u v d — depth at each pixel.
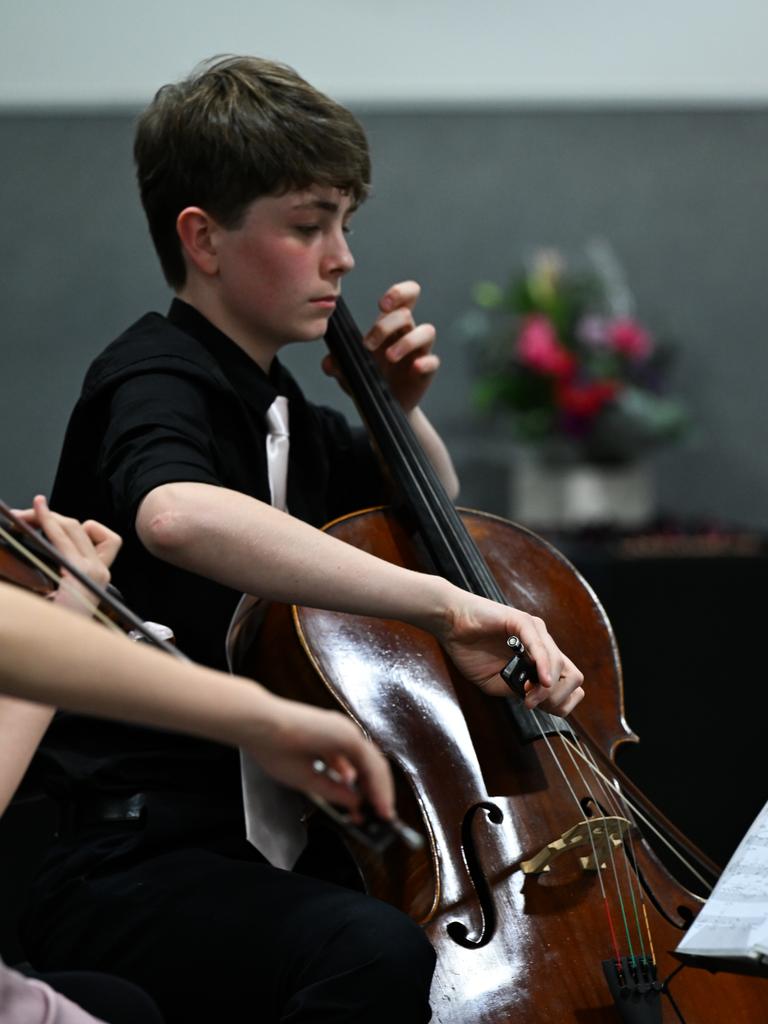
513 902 5.29
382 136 17.88
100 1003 4.36
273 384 6.75
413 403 7.44
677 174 18.19
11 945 7.12
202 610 6.11
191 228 6.22
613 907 5.34
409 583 5.34
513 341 16.44
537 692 5.32
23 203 17.44
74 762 5.81
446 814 5.55
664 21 18.03
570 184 18.09
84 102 17.34
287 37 17.61
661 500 18.38
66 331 17.59
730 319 18.34
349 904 5.07
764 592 11.65
